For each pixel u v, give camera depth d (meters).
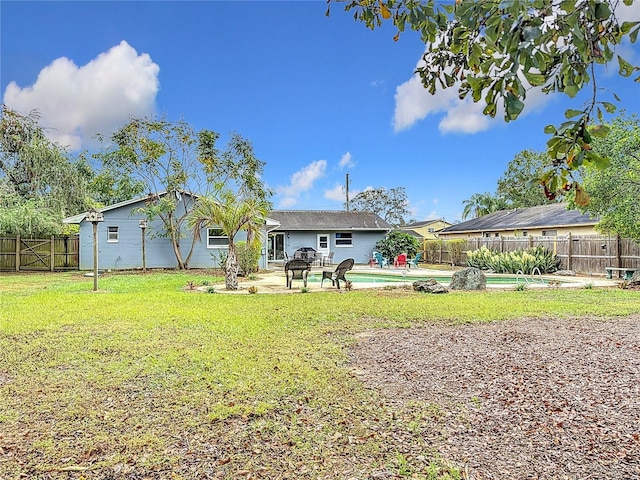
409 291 11.29
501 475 2.43
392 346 5.28
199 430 3.00
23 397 3.61
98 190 18.55
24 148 19.20
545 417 3.18
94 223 11.35
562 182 1.55
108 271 17.77
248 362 4.51
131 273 16.91
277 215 26.08
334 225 25.55
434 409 3.35
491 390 3.75
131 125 17.72
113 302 8.83
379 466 2.54
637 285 11.86
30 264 17.92
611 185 11.26
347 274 17.97
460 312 7.62
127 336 5.72
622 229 11.81
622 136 11.12
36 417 3.22
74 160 21.61
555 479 2.38
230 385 3.84
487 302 8.95
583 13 1.36
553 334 5.85
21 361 4.62
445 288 11.15
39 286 12.28
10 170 19.30
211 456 2.66
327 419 3.18
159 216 18.31
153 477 2.45
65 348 5.11
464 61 2.02
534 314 7.44
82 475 2.47
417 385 3.89
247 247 15.91
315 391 3.72
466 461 2.58
